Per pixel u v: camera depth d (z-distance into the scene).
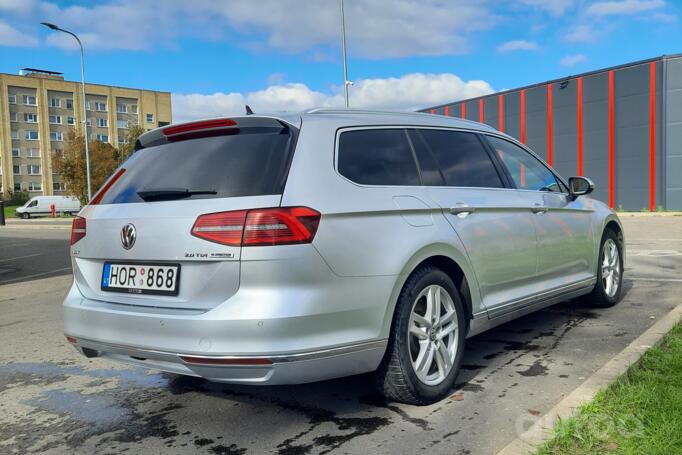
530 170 4.78
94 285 3.40
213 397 3.75
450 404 3.41
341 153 3.23
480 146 4.29
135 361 3.15
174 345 2.84
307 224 2.83
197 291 2.89
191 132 3.40
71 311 3.36
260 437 3.10
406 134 3.73
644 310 5.66
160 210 3.05
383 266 3.10
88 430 3.31
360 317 3.00
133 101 86.44
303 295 2.79
